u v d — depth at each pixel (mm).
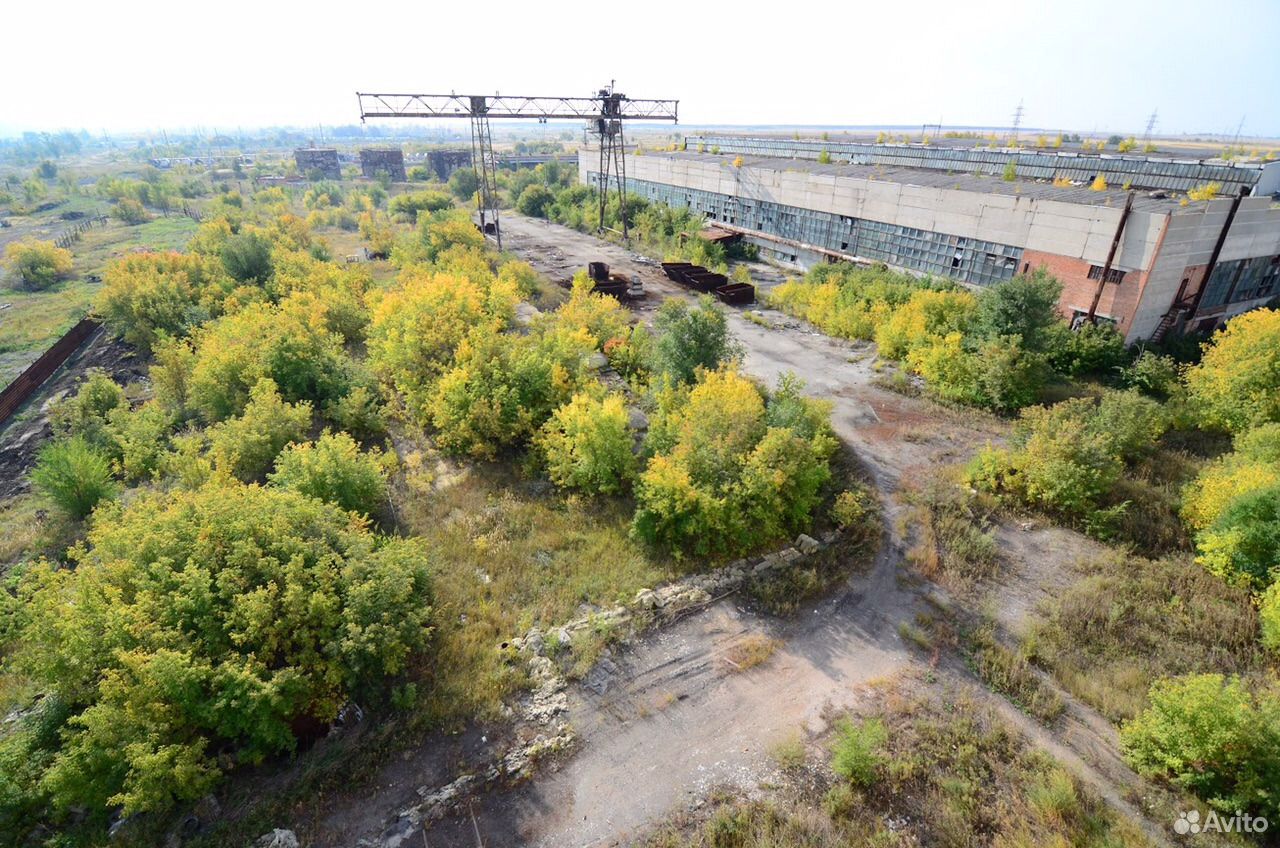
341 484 13586
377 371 20750
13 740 8703
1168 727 8641
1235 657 10656
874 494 15031
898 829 8156
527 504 14773
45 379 22859
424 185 85812
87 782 8094
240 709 8758
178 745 8188
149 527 10797
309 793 8625
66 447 15422
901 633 11352
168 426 18125
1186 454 16547
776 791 8680
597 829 8273
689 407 15508
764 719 9781
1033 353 18953
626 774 8977
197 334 22203
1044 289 19094
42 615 9578
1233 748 8172
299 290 27812
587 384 17359
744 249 39219
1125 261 21094
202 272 29328
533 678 10367
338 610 10148
